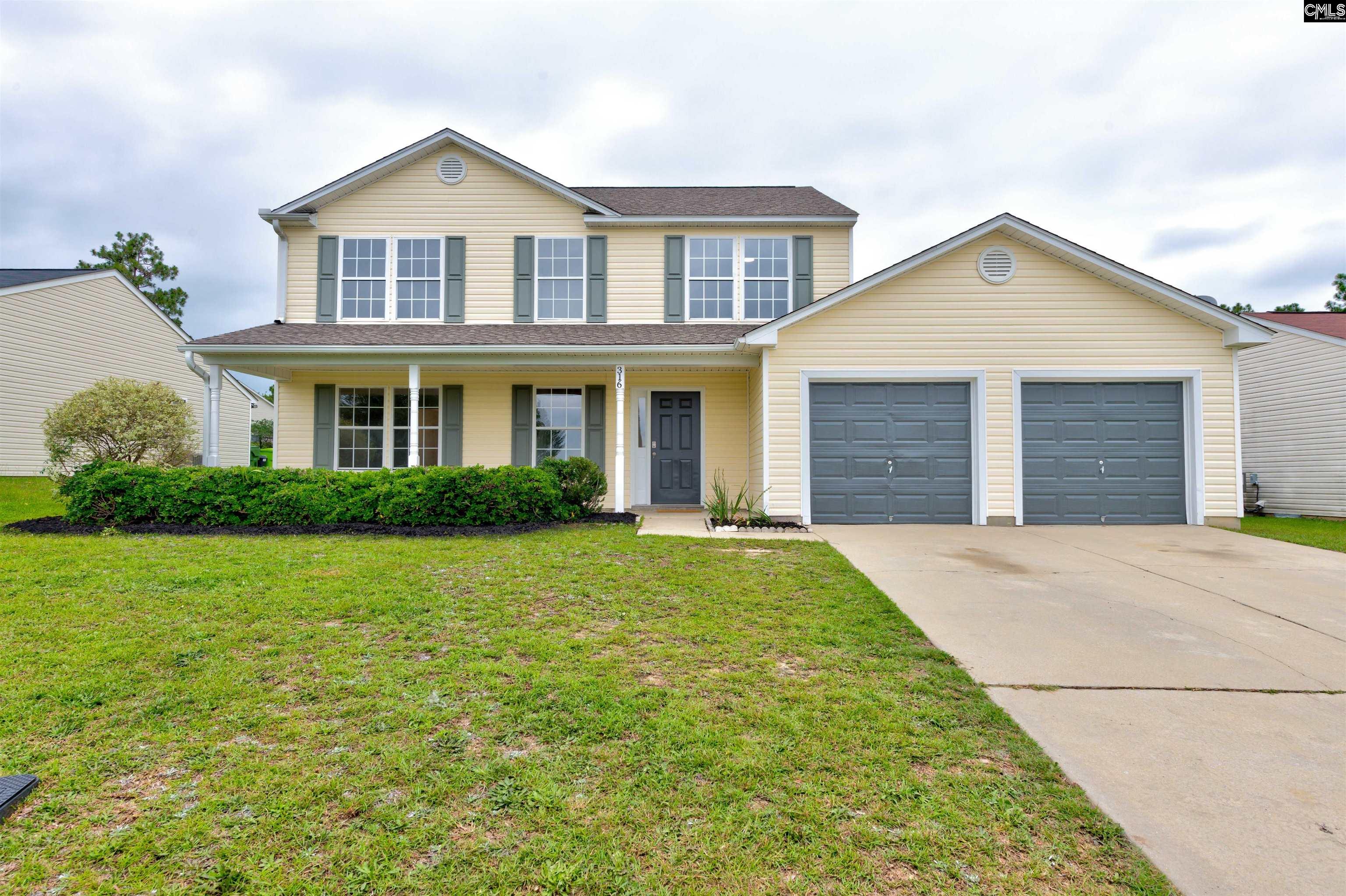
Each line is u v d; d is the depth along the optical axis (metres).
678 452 12.30
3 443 15.35
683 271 12.32
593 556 6.89
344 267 12.20
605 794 2.48
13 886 1.95
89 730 2.94
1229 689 3.67
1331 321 14.38
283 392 12.03
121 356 18.72
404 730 2.99
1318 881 2.04
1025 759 2.81
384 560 6.48
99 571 5.82
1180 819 2.39
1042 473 10.06
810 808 2.40
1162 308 10.04
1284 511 13.85
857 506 10.16
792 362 10.21
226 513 8.48
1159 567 6.82
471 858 2.10
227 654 3.91
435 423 12.29
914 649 4.23
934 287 10.20
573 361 10.59
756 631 4.55
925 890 1.98
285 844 2.16
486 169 12.33
